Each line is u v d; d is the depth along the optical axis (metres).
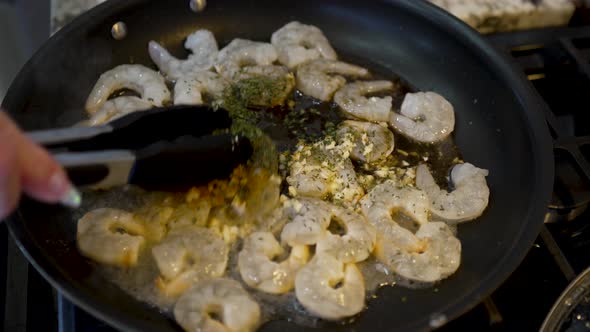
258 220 0.51
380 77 0.61
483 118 0.56
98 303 0.42
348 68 0.60
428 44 0.59
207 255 0.48
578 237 0.53
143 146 0.49
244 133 0.51
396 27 0.60
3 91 0.67
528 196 0.49
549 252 0.49
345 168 0.54
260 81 0.58
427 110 0.57
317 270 0.48
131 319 0.42
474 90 0.57
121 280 0.48
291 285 0.48
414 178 0.55
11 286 0.50
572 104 0.61
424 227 0.51
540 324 0.48
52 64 0.53
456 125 0.58
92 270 0.48
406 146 0.57
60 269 0.43
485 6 0.65
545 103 0.56
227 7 0.61
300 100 0.59
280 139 0.56
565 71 0.62
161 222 0.50
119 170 0.45
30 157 0.33
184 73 0.58
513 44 0.62
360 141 0.56
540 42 0.63
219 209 0.51
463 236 0.52
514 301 0.49
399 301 0.48
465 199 0.52
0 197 0.32
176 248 0.48
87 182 0.44
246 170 0.52
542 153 0.50
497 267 0.45
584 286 0.46
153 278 0.48
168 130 0.50
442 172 0.55
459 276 0.49
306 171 0.54
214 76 0.58
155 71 0.59
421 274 0.48
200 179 0.49
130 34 0.58
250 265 0.48
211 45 0.60
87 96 0.56
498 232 0.51
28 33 0.68
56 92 0.54
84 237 0.48
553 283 0.49
